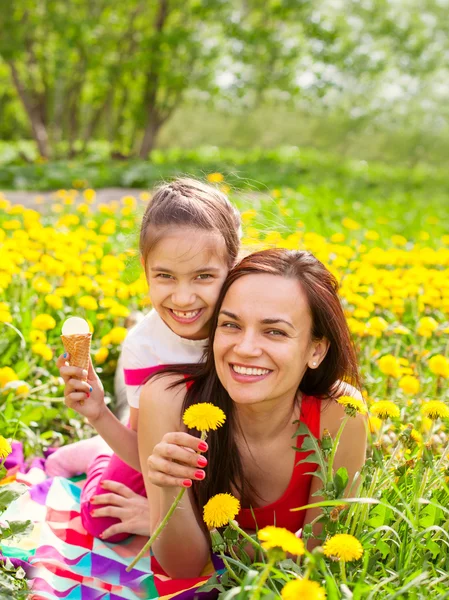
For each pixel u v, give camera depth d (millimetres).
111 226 5371
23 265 4180
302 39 16688
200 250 2150
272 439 2137
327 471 1958
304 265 1979
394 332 3641
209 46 15938
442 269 5570
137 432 2293
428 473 2055
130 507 2445
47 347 3082
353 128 23719
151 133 17109
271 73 16016
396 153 24719
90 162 14336
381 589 1826
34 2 15133
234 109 17969
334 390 2146
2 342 3242
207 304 2197
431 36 19031
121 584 2211
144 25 16672
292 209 8391
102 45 15750
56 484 2680
